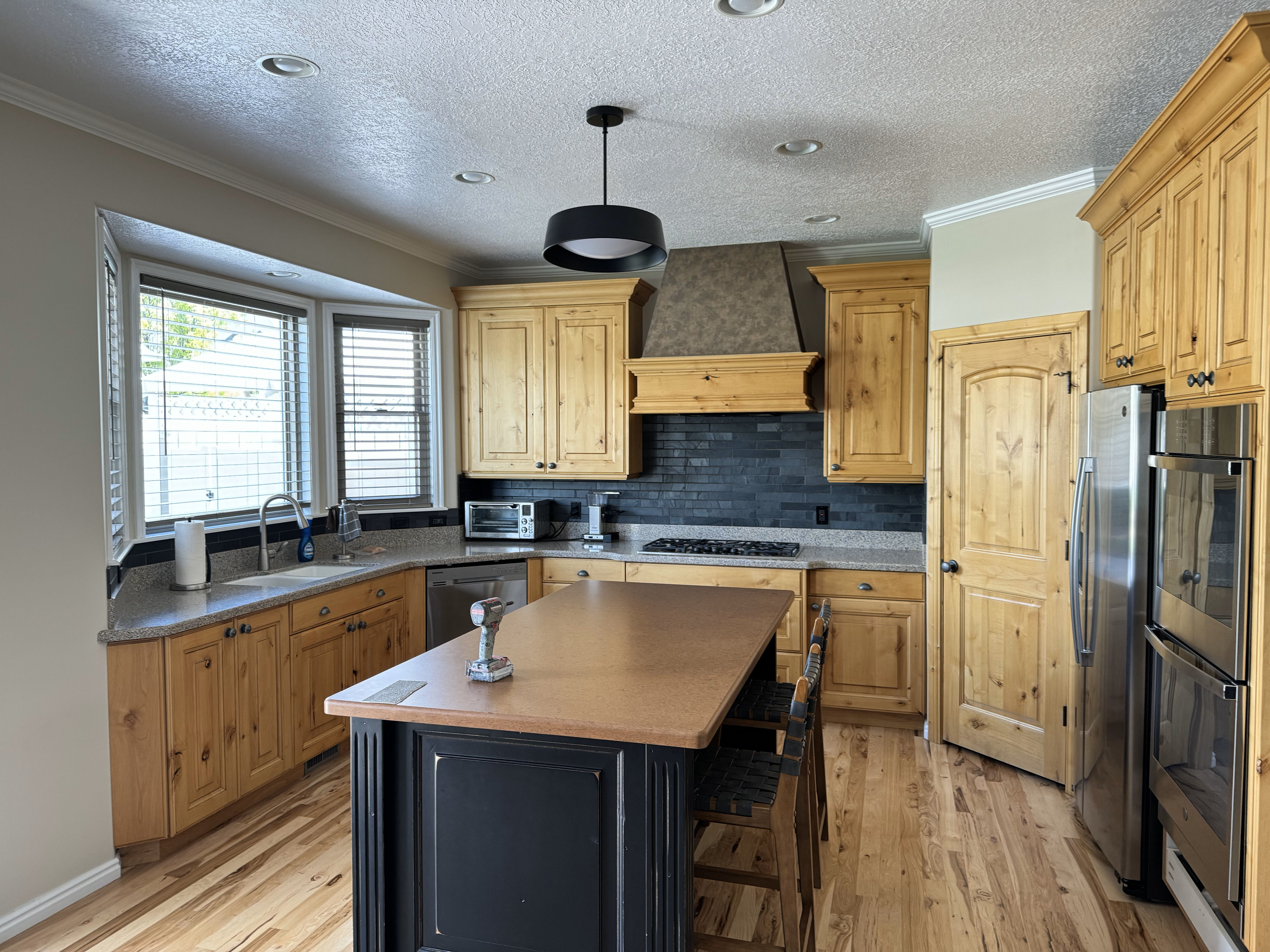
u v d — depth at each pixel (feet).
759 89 8.61
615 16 7.15
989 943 7.97
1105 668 9.18
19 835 8.20
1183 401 7.70
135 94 8.59
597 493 17.20
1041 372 11.67
